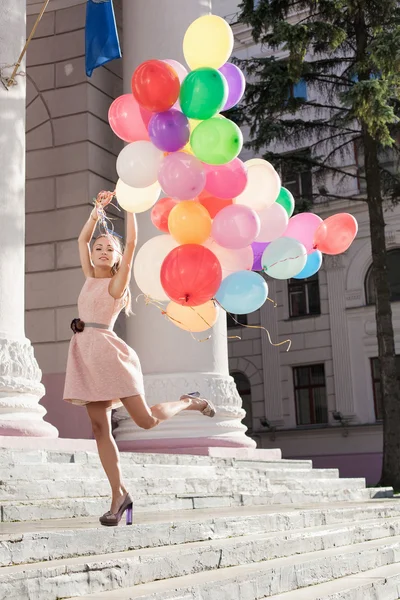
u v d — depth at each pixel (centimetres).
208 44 459
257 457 956
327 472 1017
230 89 488
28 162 1131
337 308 2330
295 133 1719
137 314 977
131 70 1029
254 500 744
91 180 1101
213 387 941
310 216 512
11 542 320
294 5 1620
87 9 895
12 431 675
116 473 415
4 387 683
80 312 429
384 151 1684
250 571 367
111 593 303
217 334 975
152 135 435
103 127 1148
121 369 412
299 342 2384
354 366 2283
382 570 484
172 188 432
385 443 1512
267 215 479
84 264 447
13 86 761
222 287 463
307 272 522
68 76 1141
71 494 544
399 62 1397
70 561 324
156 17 1012
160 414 421
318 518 589
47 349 1059
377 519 682
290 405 2372
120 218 1138
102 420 419
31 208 1112
